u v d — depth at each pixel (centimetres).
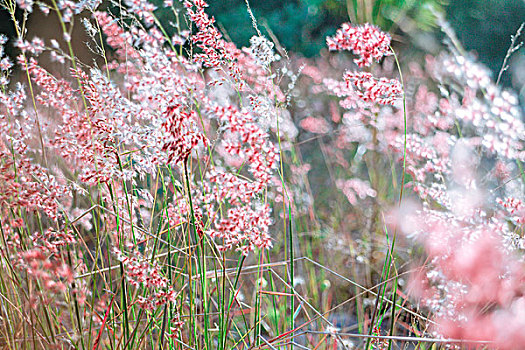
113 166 197
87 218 226
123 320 194
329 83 221
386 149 346
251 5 948
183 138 162
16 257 205
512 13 955
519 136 182
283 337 200
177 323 187
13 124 216
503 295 156
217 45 199
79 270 212
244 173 370
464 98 238
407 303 287
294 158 355
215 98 240
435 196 211
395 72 515
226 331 193
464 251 155
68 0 191
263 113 203
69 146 204
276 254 337
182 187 202
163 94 176
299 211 352
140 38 189
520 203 204
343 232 363
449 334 152
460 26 952
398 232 273
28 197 198
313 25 899
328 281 327
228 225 176
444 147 242
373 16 591
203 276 188
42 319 218
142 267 179
